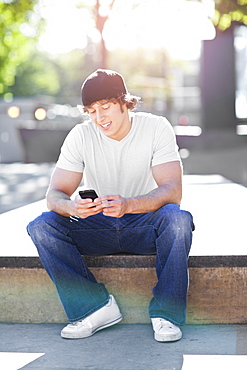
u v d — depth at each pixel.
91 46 34.19
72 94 43.19
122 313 2.97
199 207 4.64
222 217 4.15
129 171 2.96
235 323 2.90
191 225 2.74
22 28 15.12
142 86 25.20
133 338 2.75
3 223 4.12
